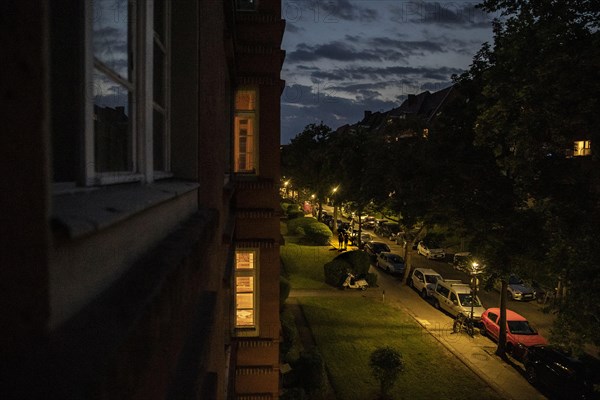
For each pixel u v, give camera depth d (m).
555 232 11.07
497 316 20.27
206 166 3.63
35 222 0.81
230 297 8.22
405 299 26.27
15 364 0.73
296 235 44.44
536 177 11.94
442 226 20.83
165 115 3.07
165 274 1.42
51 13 1.42
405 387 15.85
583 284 9.73
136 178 2.02
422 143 21.56
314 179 49.31
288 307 24.22
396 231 43.09
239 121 10.87
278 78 10.37
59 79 1.43
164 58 3.07
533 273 15.34
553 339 10.73
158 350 1.30
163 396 1.43
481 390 15.87
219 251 4.41
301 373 15.00
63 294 0.94
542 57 10.34
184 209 2.72
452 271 32.03
